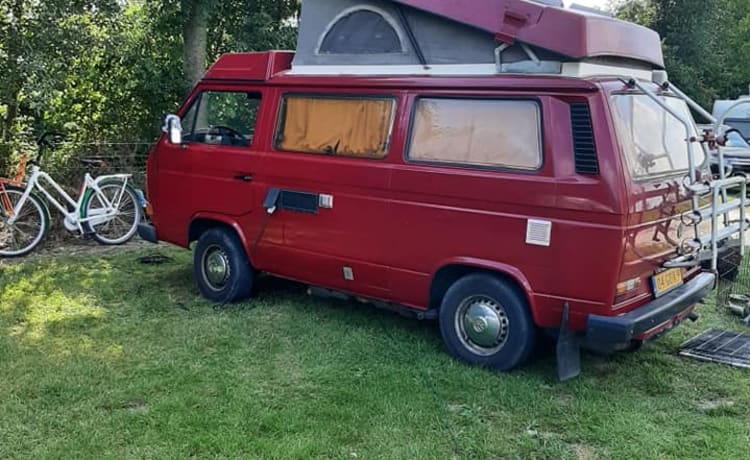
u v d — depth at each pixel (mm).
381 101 4867
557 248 4066
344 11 5105
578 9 4848
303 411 3939
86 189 7969
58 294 6152
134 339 5066
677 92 4852
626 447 3586
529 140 4195
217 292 5996
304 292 6273
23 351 4770
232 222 5781
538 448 3576
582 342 4262
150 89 9961
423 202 4609
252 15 11141
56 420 3781
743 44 24031
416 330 5293
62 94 9102
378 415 3906
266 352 4836
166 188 6273
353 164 4945
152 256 7598
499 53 4379
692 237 4711
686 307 4520
